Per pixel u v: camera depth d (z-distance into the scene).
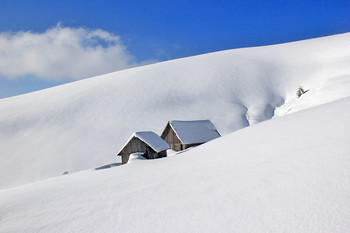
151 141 21.23
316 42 90.12
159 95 58.84
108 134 43.69
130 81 67.00
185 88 62.12
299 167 4.42
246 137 8.05
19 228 4.41
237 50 94.12
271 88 60.75
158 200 4.76
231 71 69.81
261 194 3.95
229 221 3.46
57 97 61.78
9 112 54.47
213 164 6.32
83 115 51.84
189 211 4.04
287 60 75.38
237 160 6.00
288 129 6.98
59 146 39.94
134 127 46.47
